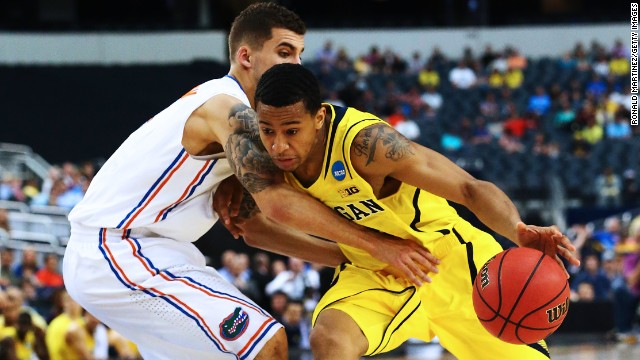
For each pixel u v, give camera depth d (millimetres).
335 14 25047
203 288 3342
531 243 3416
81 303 3467
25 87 19859
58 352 7512
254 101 3230
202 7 22719
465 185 3434
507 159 17141
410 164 3371
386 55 21531
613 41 22781
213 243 10688
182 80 20641
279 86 3104
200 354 3375
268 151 3191
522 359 3670
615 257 11414
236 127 3256
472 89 20391
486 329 3410
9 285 9000
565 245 3352
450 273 3695
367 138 3357
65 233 12609
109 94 20016
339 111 3428
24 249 10828
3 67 20078
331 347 3434
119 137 19422
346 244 3414
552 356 7859
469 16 23234
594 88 20578
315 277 9977
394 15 25156
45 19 22422
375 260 3676
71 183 14008
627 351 8391
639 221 12328
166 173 3355
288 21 3535
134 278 3332
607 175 15898
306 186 3467
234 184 3580
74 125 19406
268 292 9781
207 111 3328
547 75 21109
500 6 25109
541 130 18656
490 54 21562
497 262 3354
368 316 3564
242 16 3553
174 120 3373
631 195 15320
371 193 3439
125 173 3381
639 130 18469
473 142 18094
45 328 7820
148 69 20859
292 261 9984
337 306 3584
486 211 3428
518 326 3293
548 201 14852
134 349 8445
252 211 3855
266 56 3506
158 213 3395
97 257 3359
